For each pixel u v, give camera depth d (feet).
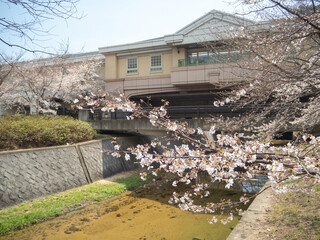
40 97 43.21
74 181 32.50
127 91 65.92
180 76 57.47
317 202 18.62
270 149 12.34
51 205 25.34
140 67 67.46
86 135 40.40
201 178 40.63
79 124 40.52
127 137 49.70
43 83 42.34
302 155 10.81
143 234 20.27
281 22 16.47
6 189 24.61
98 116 60.29
